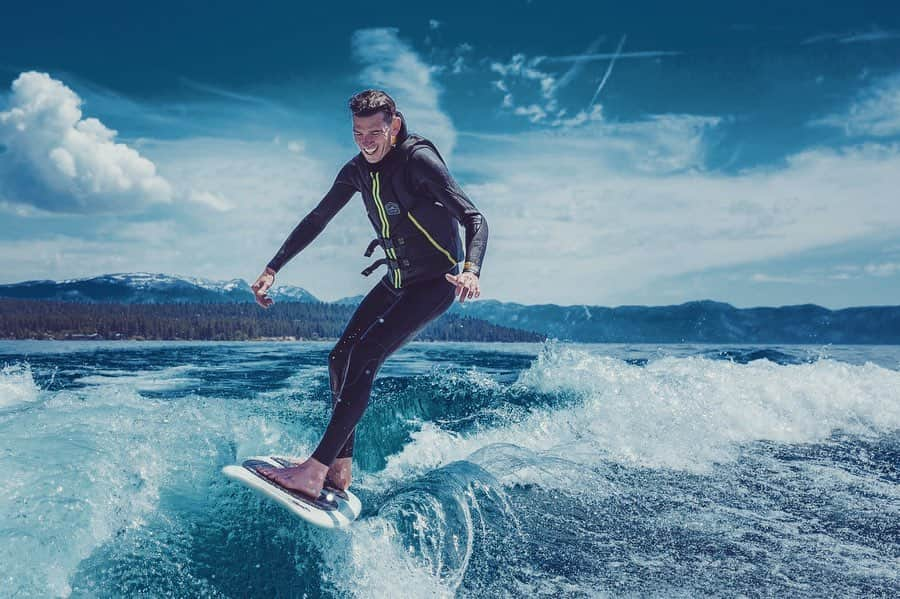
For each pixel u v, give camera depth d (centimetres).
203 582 167
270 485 201
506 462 301
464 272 209
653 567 199
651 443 359
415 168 223
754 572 197
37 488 174
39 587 148
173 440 236
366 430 343
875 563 206
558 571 194
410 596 176
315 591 173
